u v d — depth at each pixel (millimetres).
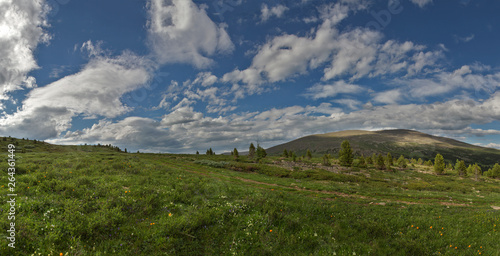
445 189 31578
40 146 80188
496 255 9164
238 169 38812
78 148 93750
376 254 9141
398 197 22031
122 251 7457
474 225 12656
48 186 12297
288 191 21656
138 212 10438
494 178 73438
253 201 14008
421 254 9250
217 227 10109
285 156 97625
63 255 6660
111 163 27266
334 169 57031
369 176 48250
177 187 15977
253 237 9578
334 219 12672
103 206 10164
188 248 8320
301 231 10570
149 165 28969
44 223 7996
